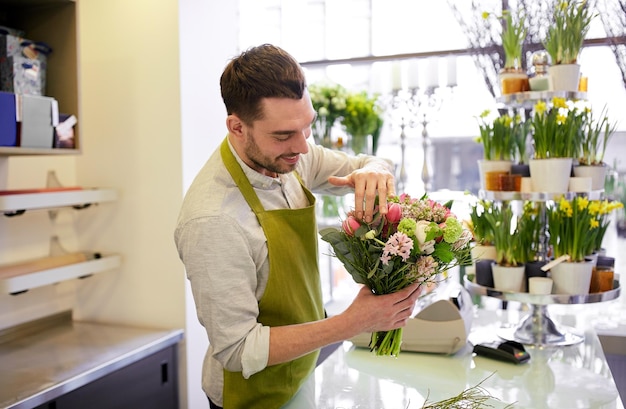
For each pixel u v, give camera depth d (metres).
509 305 2.85
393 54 3.00
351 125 3.01
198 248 1.38
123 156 2.79
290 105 1.32
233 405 1.57
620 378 2.61
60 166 2.84
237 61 1.40
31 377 2.15
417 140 3.04
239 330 1.38
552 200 2.05
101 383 2.28
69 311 2.96
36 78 2.33
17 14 2.48
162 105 2.68
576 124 1.99
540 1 2.57
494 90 2.74
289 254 1.54
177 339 2.69
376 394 1.64
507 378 1.73
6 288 2.21
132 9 2.70
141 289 2.83
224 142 1.58
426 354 1.96
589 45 2.56
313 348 1.38
